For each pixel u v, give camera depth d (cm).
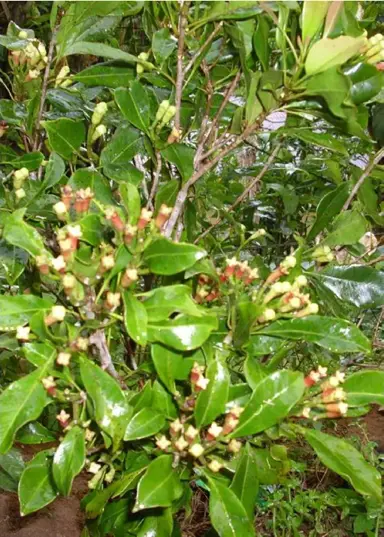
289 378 62
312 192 149
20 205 73
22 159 75
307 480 164
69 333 58
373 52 65
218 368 62
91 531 84
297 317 67
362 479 63
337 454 65
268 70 65
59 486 58
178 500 75
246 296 68
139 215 58
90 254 61
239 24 74
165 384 63
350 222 84
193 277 75
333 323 67
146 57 80
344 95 61
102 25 75
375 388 67
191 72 76
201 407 62
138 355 91
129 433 60
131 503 78
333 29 66
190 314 57
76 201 60
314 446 65
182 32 71
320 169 138
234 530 61
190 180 74
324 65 60
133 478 67
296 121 78
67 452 59
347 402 67
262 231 87
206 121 81
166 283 75
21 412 57
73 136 77
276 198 150
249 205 140
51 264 56
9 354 99
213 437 63
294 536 142
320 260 81
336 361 122
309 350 116
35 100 80
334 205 84
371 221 111
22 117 82
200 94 85
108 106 88
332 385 66
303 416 66
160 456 63
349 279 81
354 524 141
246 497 67
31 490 66
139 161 96
